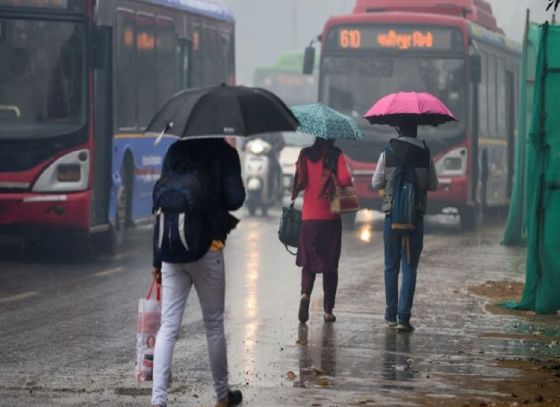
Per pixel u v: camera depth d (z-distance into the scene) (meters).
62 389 19.06
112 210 40.91
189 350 22.61
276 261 38.22
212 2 55.16
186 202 16.95
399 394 18.94
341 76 54.50
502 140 63.47
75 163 37.84
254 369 20.88
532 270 28.14
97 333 24.42
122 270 35.47
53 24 38.16
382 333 24.92
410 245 25.41
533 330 25.69
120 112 42.28
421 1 57.84
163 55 47.50
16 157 37.56
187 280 17.42
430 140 53.75
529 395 19.03
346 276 34.47
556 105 27.86
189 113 17.11
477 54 54.12
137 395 18.67
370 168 53.69
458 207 54.25
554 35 27.98
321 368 21.09
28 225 37.75
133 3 43.91
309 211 25.94
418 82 54.25
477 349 23.28
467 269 37.03
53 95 37.97
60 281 32.69
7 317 26.33
